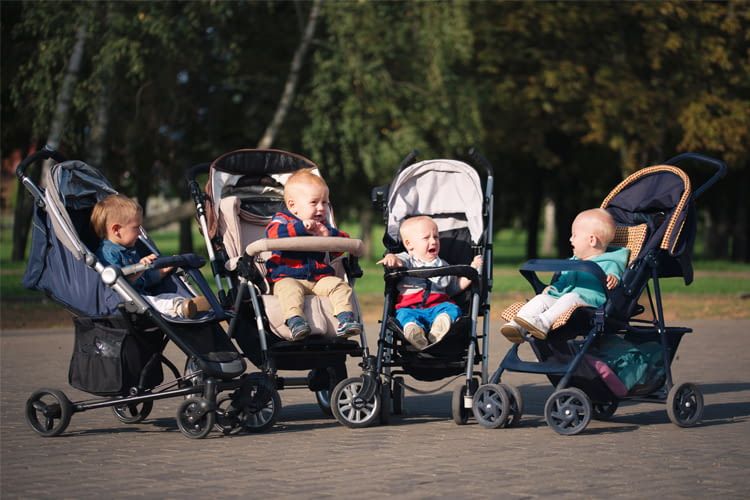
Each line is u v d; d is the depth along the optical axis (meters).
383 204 15.53
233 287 14.59
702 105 55.81
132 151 46.94
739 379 18.91
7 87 43.81
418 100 45.91
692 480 10.55
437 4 42.75
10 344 25.56
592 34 56.91
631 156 58.62
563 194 76.25
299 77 49.16
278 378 14.48
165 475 10.94
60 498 9.92
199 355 13.20
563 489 10.16
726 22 55.25
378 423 14.50
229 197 15.12
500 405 13.98
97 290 13.48
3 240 134.75
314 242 13.66
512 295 42.16
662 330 14.20
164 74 41.97
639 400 14.36
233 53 46.12
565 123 58.34
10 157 63.62
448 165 15.57
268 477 10.81
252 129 51.84
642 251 14.44
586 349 13.59
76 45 38.62
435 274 14.06
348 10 42.28
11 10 43.12
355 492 10.09
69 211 14.52
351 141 45.41
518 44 54.66
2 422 14.58
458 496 9.89
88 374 13.42
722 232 87.81
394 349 14.61
